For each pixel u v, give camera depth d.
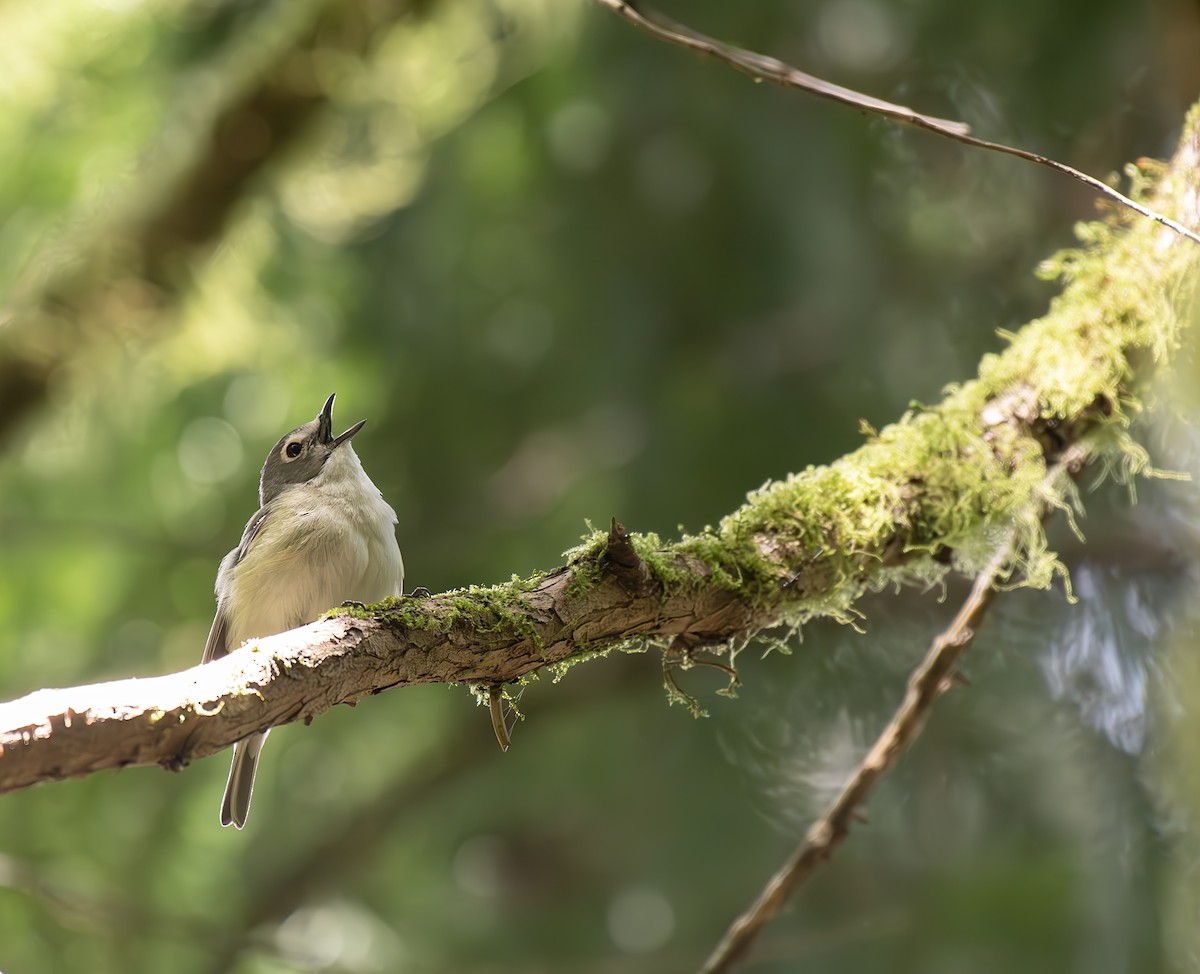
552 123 11.80
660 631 5.12
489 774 13.26
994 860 10.01
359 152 12.95
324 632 4.36
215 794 12.98
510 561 12.30
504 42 12.47
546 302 12.06
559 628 4.80
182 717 3.95
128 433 13.11
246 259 12.79
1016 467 5.88
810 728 11.58
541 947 12.55
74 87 12.62
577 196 11.77
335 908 12.89
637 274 11.67
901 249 11.53
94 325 12.31
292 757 13.48
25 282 12.56
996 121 11.13
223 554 12.98
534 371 12.23
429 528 12.78
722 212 11.41
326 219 12.77
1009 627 10.90
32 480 13.28
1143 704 9.88
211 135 12.41
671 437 11.62
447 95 12.83
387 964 12.26
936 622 11.43
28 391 12.24
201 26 12.62
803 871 5.98
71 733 3.76
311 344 12.78
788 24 11.13
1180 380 6.23
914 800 10.83
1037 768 10.37
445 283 12.15
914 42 11.03
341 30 12.37
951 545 5.77
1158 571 10.37
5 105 12.67
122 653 12.91
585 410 12.09
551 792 12.92
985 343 11.22
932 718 10.89
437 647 4.55
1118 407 6.04
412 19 12.43
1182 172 6.29
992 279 11.47
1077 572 10.62
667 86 11.34
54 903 9.29
